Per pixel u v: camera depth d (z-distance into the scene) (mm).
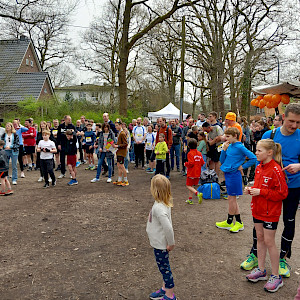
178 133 11258
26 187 8617
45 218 5777
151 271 3648
